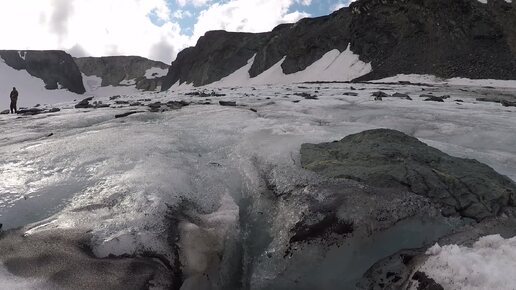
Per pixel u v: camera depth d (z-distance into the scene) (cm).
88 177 734
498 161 920
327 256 589
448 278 445
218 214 645
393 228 623
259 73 7606
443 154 835
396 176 708
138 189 664
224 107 1602
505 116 1459
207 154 913
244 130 1084
